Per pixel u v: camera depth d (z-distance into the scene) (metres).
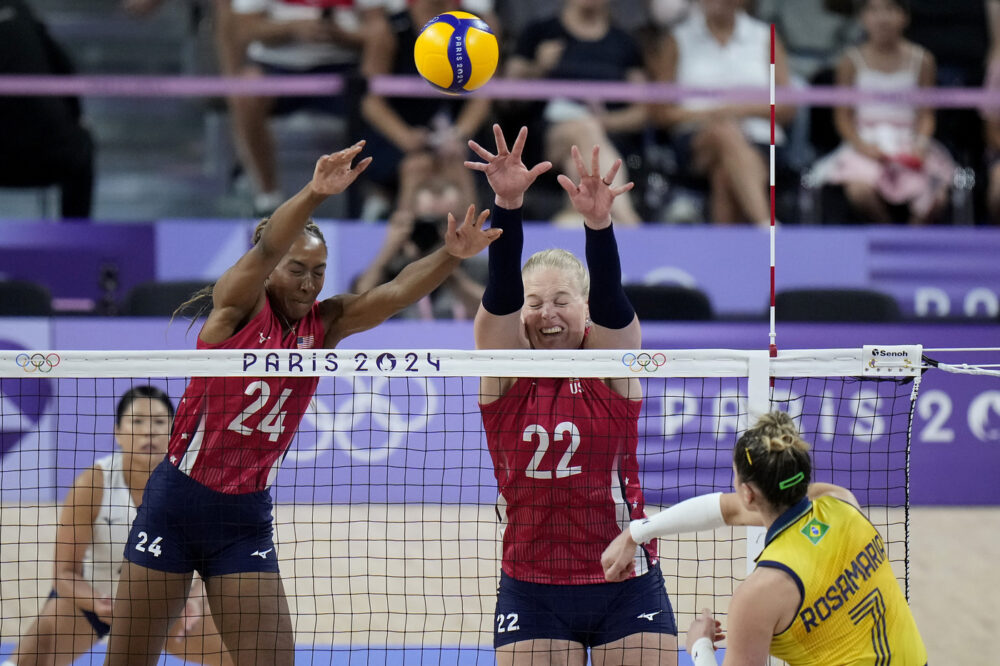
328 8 32.69
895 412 27.27
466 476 26.06
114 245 30.28
